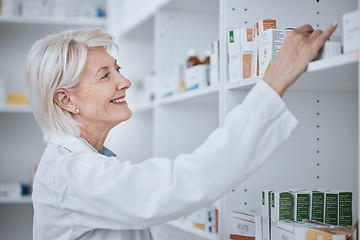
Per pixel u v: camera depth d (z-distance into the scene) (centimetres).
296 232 137
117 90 160
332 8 178
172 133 274
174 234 274
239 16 177
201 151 123
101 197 129
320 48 129
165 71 276
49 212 140
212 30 284
